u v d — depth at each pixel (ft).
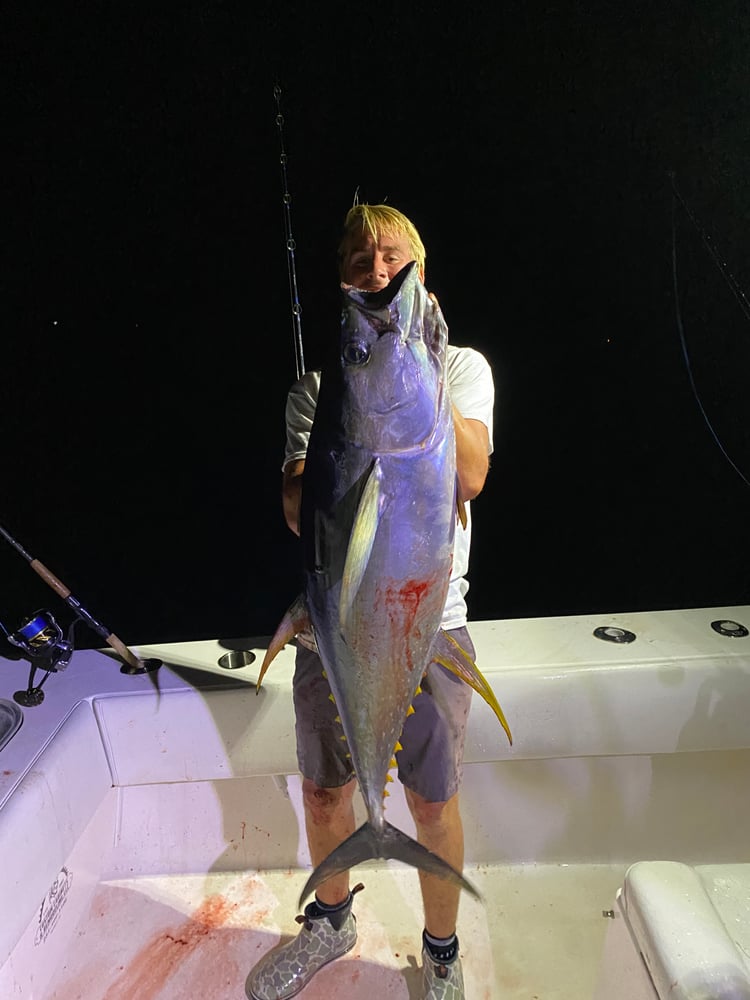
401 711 3.15
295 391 4.54
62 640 5.36
